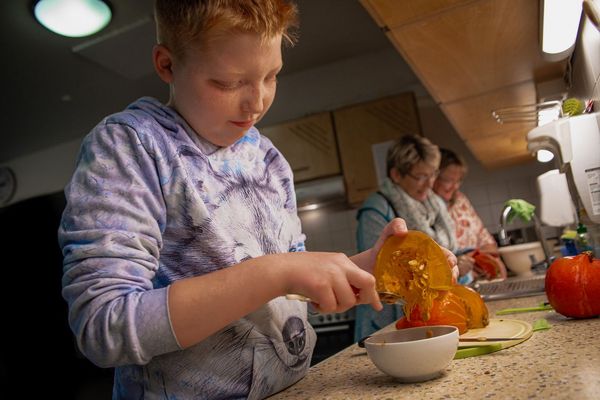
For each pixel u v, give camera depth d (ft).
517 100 7.13
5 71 9.73
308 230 12.50
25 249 6.06
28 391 5.95
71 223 1.90
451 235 7.63
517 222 11.26
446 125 11.62
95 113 12.58
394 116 10.78
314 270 1.81
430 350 1.96
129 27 8.62
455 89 6.48
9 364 5.97
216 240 2.21
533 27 4.76
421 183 6.77
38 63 9.60
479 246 9.50
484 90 6.61
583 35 4.13
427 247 2.45
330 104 12.15
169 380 2.13
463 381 1.95
